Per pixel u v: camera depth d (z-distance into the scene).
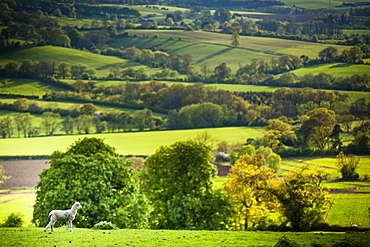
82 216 43.97
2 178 122.56
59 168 47.97
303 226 56.81
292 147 165.25
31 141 184.00
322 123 178.38
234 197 66.38
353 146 153.12
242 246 26.27
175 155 61.91
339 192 95.69
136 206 49.06
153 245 25.61
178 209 54.28
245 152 141.00
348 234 35.09
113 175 51.50
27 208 87.75
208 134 186.12
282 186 60.50
